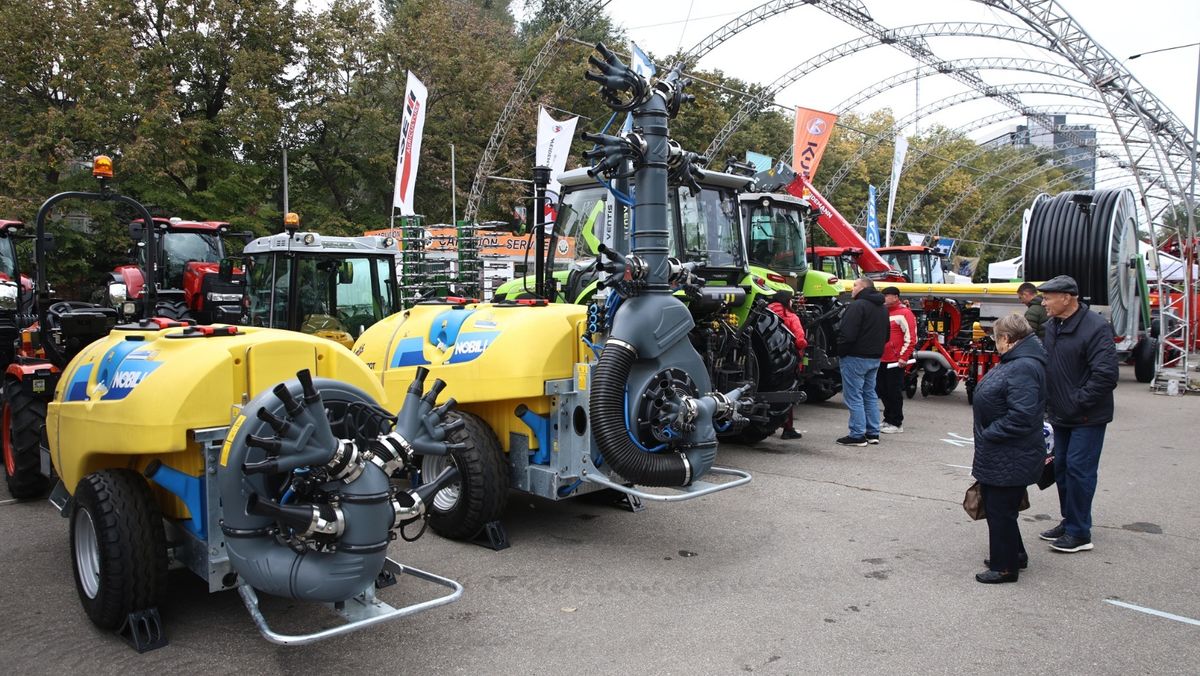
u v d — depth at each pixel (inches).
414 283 368.8
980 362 453.1
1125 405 484.4
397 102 1024.9
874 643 149.6
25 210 705.6
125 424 136.6
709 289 282.5
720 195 313.4
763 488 264.4
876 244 1106.1
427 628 155.0
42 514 231.6
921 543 208.1
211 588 136.3
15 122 763.4
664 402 187.2
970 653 145.6
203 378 135.3
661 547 204.4
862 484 270.1
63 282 756.0
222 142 890.7
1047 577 184.2
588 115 1182.3
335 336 327.0
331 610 162.7
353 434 137.4
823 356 408.2
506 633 153.1
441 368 206.7
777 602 168.9
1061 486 205.8
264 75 864.9
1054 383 201.0
